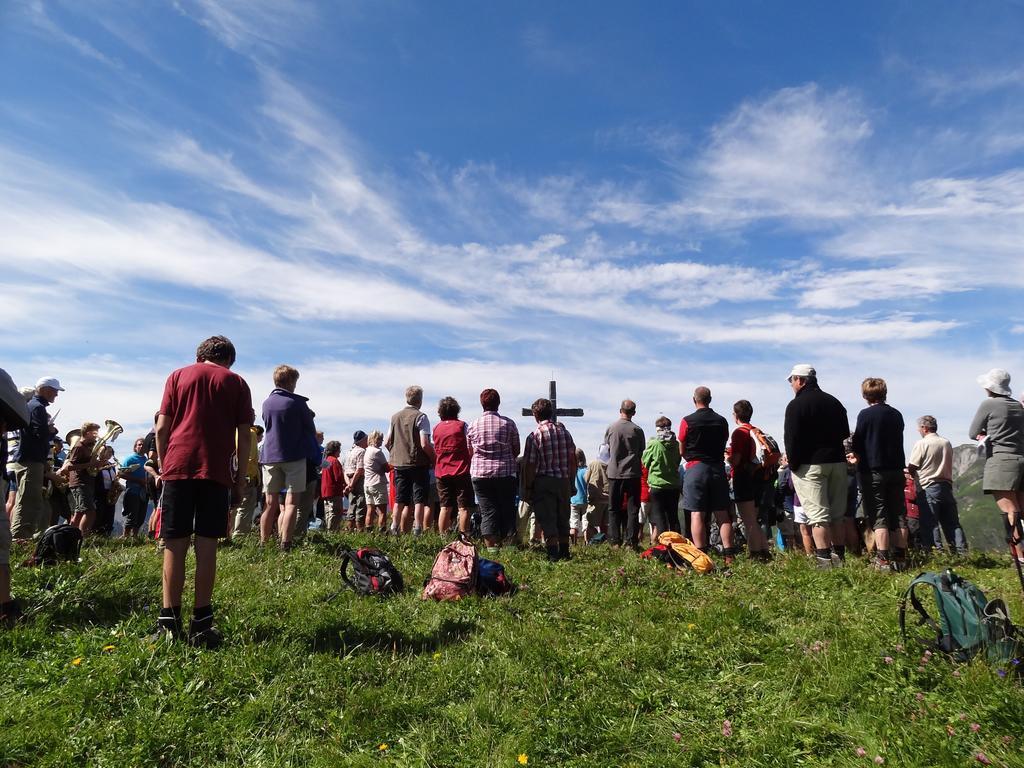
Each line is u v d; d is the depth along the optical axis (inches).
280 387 382.3
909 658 201.9
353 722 176.1
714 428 396.8
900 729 165.2
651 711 188.5
